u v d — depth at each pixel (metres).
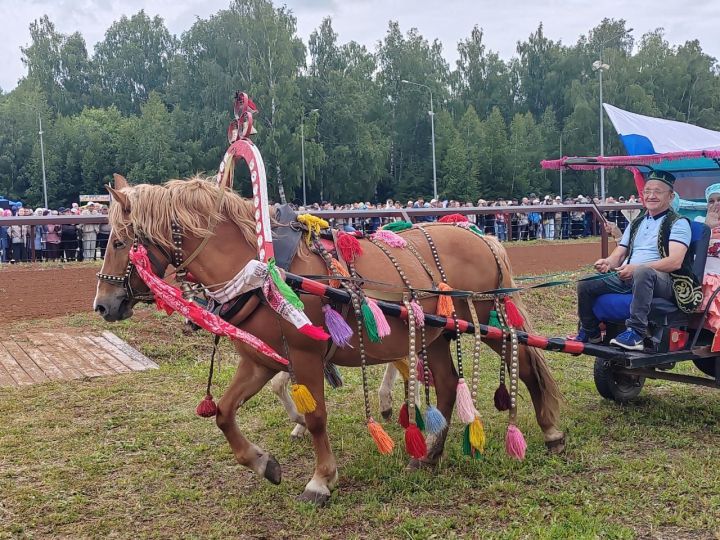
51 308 9.21
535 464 4.35
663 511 3.61
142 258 3.60
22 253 13.62
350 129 45.28
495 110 49.88
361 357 3.79
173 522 3.62
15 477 4.18
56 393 5.86
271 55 41.28
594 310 5.04
